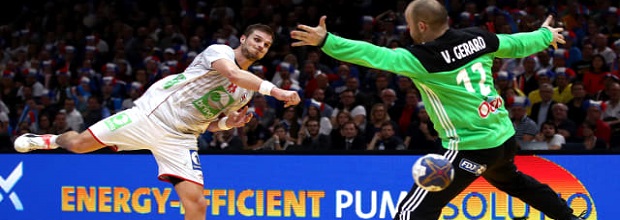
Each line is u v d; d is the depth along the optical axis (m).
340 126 13.35
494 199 9.98
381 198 10.33
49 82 18.66
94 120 15.82
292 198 10.56
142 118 8.26
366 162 10.38
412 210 6.98
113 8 21.72
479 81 6.82
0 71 20.47
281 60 18.00
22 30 21.83
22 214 11.33
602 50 15.92
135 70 18.53
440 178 6.45
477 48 6.85
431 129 13.09
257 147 13.67
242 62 8.06
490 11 17.31
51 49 20.70
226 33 19.02
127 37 20.33
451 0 18.53
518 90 14.60
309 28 6.44
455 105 6.77
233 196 10.73
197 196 8.30
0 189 11.39
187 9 21.34
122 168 10.98
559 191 9.95
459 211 10.05
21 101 18.23
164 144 8.25
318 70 16.81
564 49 16.02
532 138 12.61
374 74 16.03
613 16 17.19
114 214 11.02
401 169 10.27
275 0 20.22
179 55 18.61
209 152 10.79
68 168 11.16
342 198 10.45
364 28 17.94
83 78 17.58
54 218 11.23
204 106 8.19
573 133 12.95
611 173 9.86
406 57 6.61
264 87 7.33
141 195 10.91
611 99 13.86
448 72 6.68
